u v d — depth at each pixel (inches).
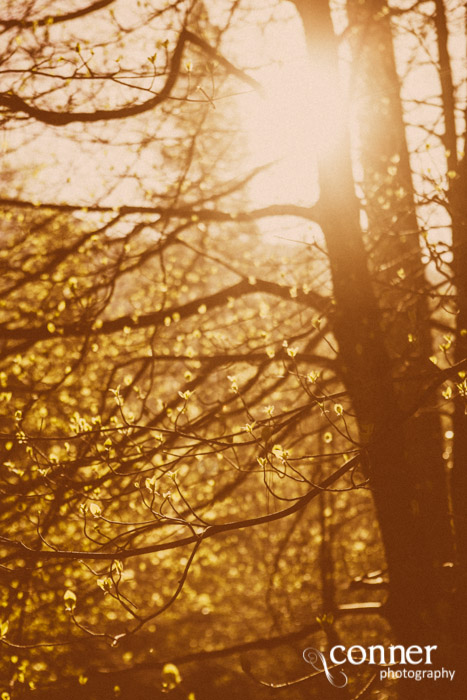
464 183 273.3
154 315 312.8
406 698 243.0
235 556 494.6
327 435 208.4
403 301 291.9
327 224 292.4
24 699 347.6
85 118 264.8
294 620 515.2
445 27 305.3
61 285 358.9
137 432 285.6
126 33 292.7
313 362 314.0
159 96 266.1
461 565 241.1
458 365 202.8
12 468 218.5
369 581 305.7
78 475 263.9
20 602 275.0
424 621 222.4
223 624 748.0
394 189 339.0
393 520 246.7
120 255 337.7
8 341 357.7
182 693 697.0
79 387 355.3
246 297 388.2
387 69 369.1
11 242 369.4
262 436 179.0
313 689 398.6
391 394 251.9
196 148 371.6
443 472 311.7
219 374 368.2
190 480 384.5
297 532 488.1
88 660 421.7
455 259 259.0
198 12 335.9
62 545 297.1
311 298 304.8
